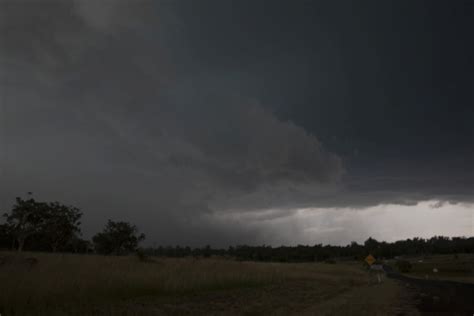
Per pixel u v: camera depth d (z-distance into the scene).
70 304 13.31
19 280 14.48
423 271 89.06
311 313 14.63
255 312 14.94
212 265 38.03
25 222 55.28
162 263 38.12
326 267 66.44
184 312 14.43
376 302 19.25
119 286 16.64
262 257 146.00
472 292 26.14
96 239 69.69
